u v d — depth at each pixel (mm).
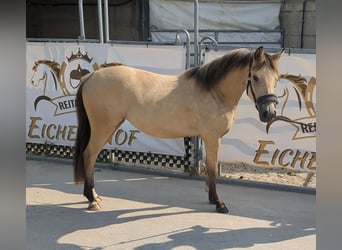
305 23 8984
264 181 5648
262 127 5695
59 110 6727
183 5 8961
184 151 6012
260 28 9094
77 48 6445
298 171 5660
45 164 6668
